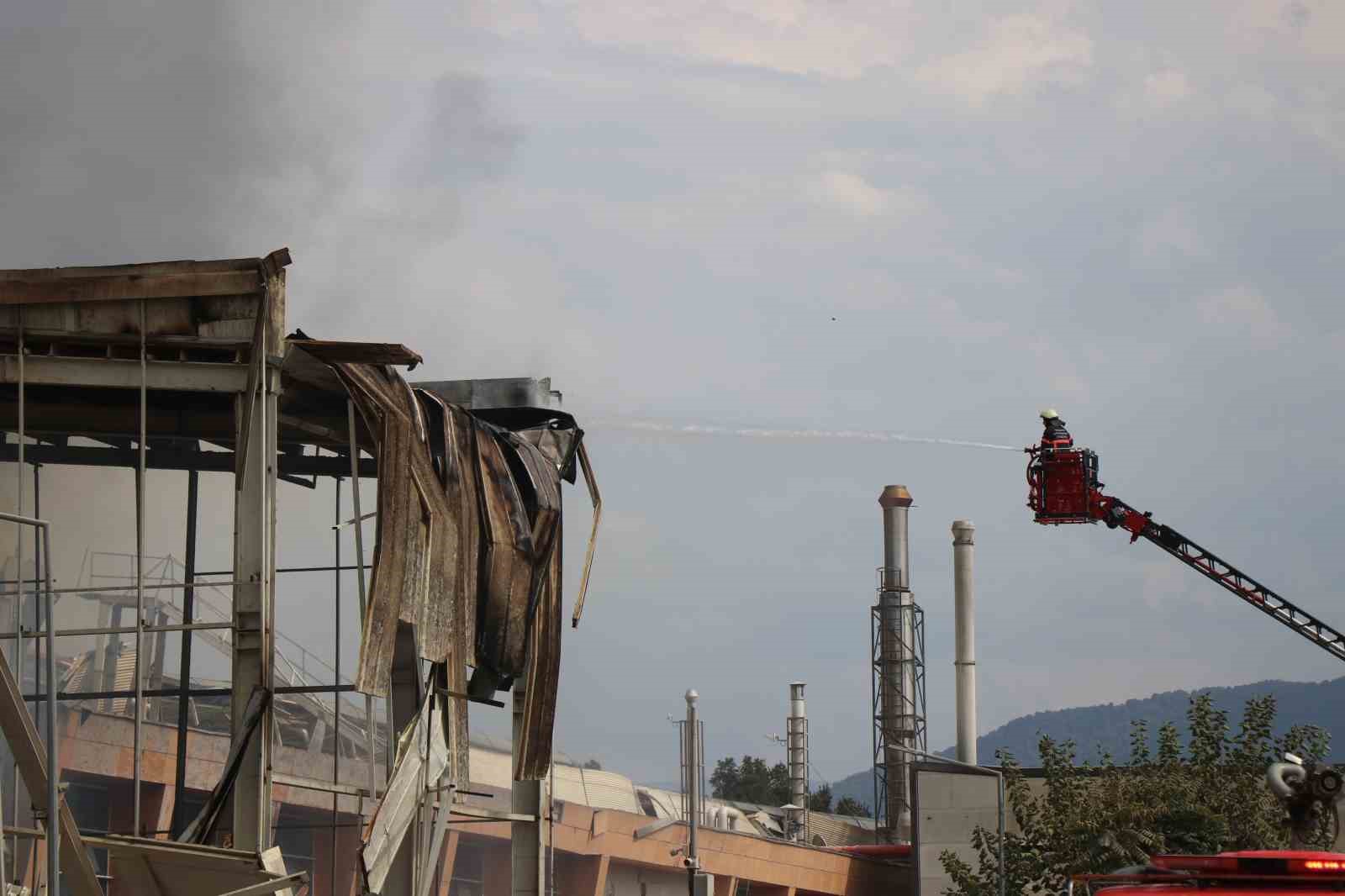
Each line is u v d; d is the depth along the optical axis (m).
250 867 37.06
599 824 106.12
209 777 78.62
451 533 50.97
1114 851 71.50
